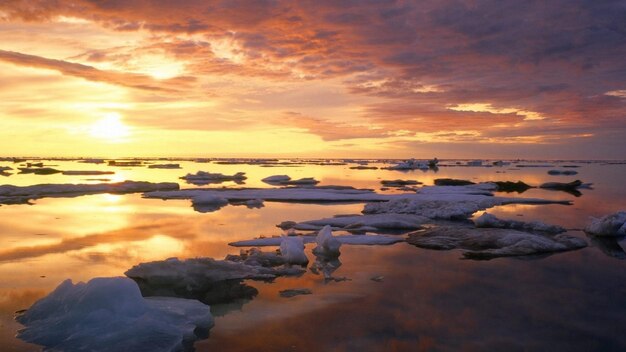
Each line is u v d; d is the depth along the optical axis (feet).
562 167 232.32
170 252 33.06
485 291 24.29
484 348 17.25
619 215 43.06
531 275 27.53
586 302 22.61
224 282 26.14
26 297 22.43
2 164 214.90
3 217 49.39
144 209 57.72
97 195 75.61
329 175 148.66
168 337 17.48
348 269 28.91
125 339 17.16
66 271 27.35
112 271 27.48
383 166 231.09
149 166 199.82
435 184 107.76
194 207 60.44
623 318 20.45
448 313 20.97
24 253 31.96
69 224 44.91
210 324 19.58
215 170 180.34
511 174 157.58
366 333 18.60
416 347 17.33
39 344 17.10
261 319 20.20
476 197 70.85
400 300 22.77
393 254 33.09
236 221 48.34
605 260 31.45
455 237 38.32
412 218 48.57
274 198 71.31
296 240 32.60
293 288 24.97
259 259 30.40
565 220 50.29
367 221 46.73
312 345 17.47
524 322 19.90
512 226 44.91
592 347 17.46
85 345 16.84
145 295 23.76
